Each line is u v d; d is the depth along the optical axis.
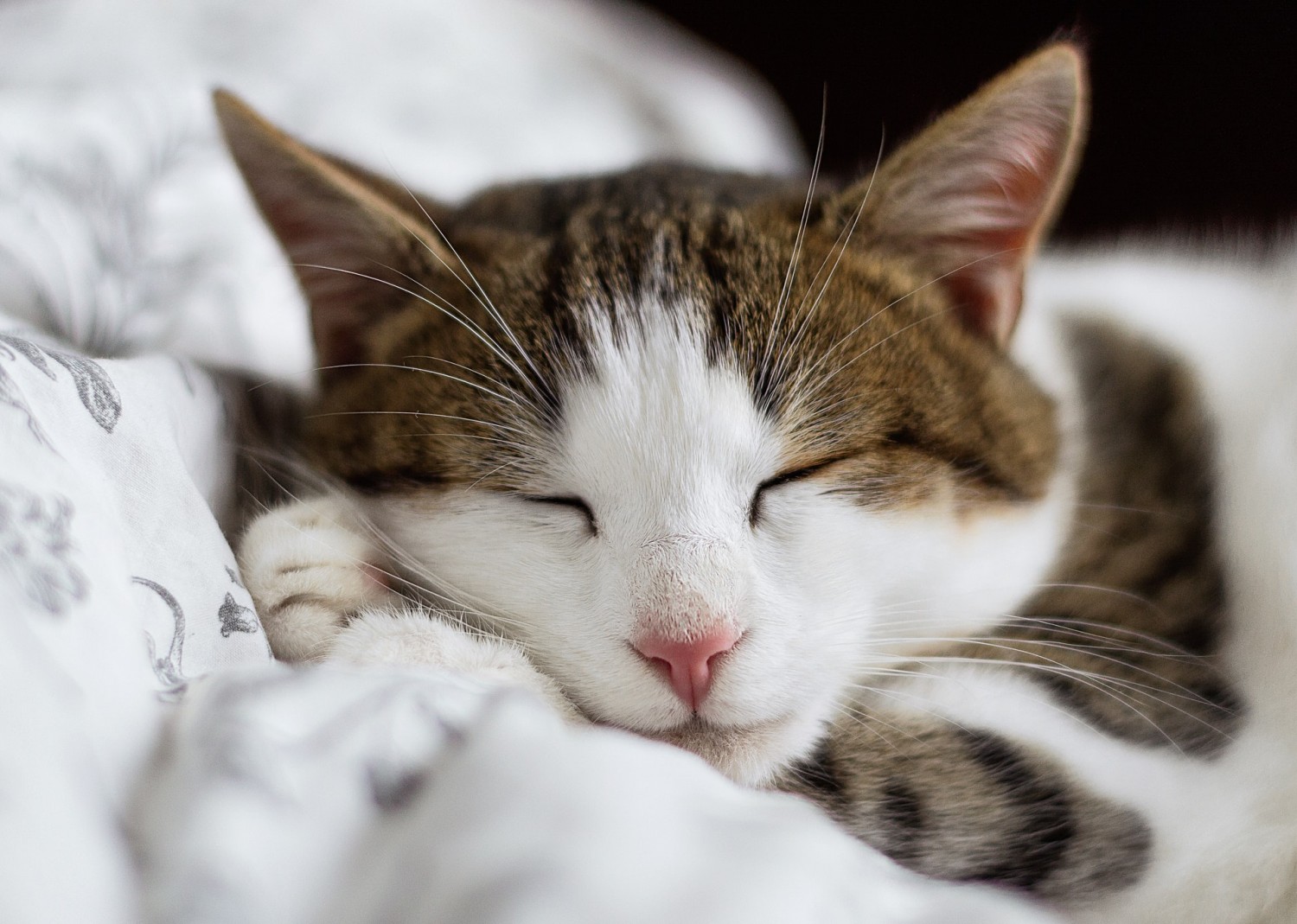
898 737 0.31
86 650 0.24
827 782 0.30
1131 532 0.35
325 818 0.24
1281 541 0.34
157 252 0.38
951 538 0.32
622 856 0.23
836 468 0.31
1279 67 0.58
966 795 0.30
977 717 0.31
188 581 0.27
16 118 0.38
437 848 0.23
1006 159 0.33
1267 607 0.34
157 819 0.23
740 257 0.32
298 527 0.31
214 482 0.31
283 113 0.44
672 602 0.30
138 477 0.28
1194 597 0.34
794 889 0.23
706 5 0.69
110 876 0.21
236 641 0.28
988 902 0.26
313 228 0.34
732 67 0.66
